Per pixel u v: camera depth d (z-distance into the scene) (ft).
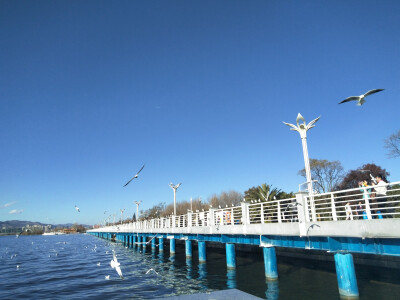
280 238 62.28
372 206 52.80
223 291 15.76
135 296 60.80
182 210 322.14
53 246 249.34
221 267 88.89
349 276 45.50
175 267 96.17
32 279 86.22
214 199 308.60
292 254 90.27
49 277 88.74
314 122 67.21
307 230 51.24
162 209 369.50
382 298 47.70
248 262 94.99
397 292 50.42
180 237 116.67
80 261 129.80
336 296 50.78
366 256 68.03
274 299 51.70
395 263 60.13
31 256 161.07
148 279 78.28
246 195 138.31
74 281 80.79
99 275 89.20
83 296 62.80
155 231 145.28
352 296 44.86
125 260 125.08
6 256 163.32
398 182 37.68
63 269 105.50
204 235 97.25
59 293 66.80
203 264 96.63
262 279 67.72
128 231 204.03
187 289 64.13
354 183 143.13
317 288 57.00
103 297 61.11
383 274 62.90
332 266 74.74
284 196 110.63
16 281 83.41
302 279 64.80
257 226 65.72
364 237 40.96
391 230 37.83
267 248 65.00
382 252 41.45
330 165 163.94
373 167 135.95
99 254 160.56
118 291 65.92
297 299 50.80
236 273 77.00
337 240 47.93
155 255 138.31
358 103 44.21
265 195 114.93
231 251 81.71
